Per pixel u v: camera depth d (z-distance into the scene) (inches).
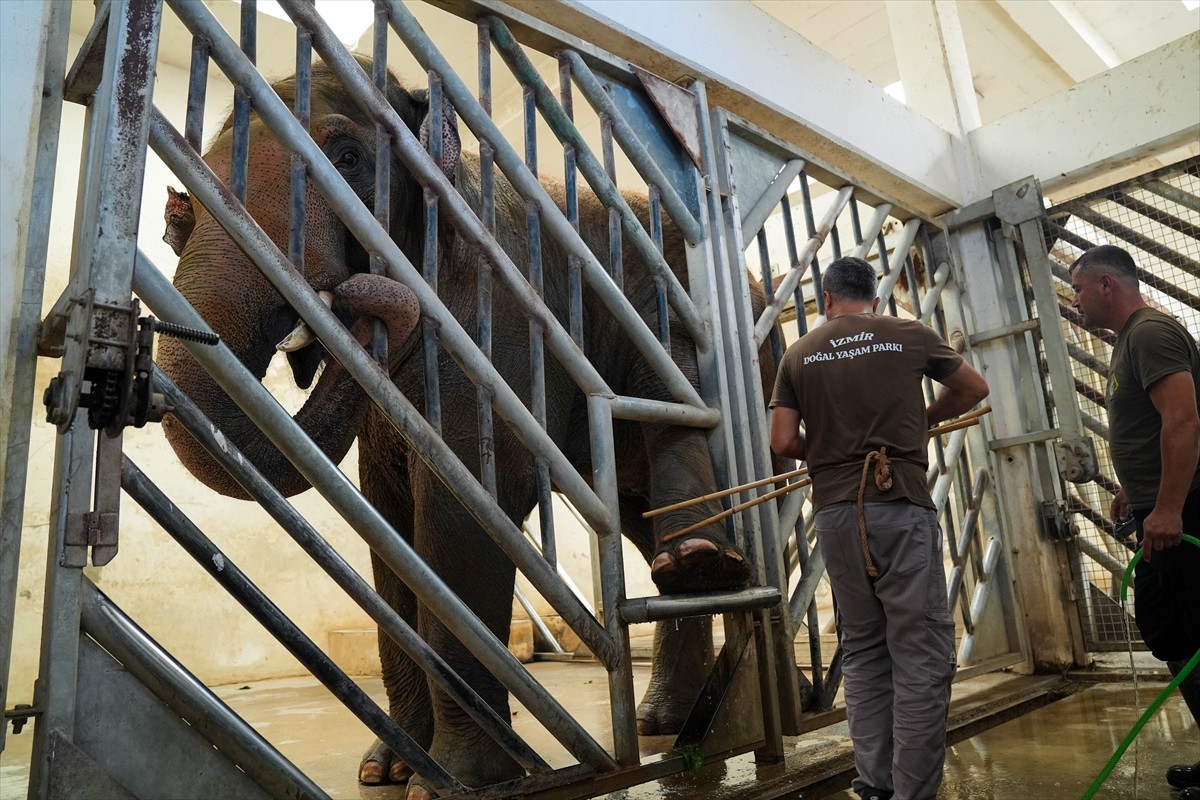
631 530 162.1
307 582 254.5
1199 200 164.9
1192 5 316.5
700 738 100.7
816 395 87.7
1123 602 96.2
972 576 175.5
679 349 123.3
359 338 84.2
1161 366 88.3
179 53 252.2
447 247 108.9
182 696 61.9
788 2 290.2
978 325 186.1
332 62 85.0
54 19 70.7
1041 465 179.3
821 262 218.5
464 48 266.5
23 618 199.9
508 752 83.1
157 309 66.3
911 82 198.2
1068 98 178.5
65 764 56.1
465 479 82.8
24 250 63.2
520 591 265.4
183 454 86.3
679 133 125.6
